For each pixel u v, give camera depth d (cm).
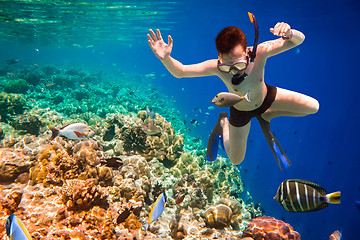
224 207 581
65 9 2122
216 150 382
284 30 242
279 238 464
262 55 275
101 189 450
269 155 3594
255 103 308
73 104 1439
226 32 238
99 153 574
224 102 235
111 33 3894
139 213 521
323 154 4578
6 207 361
